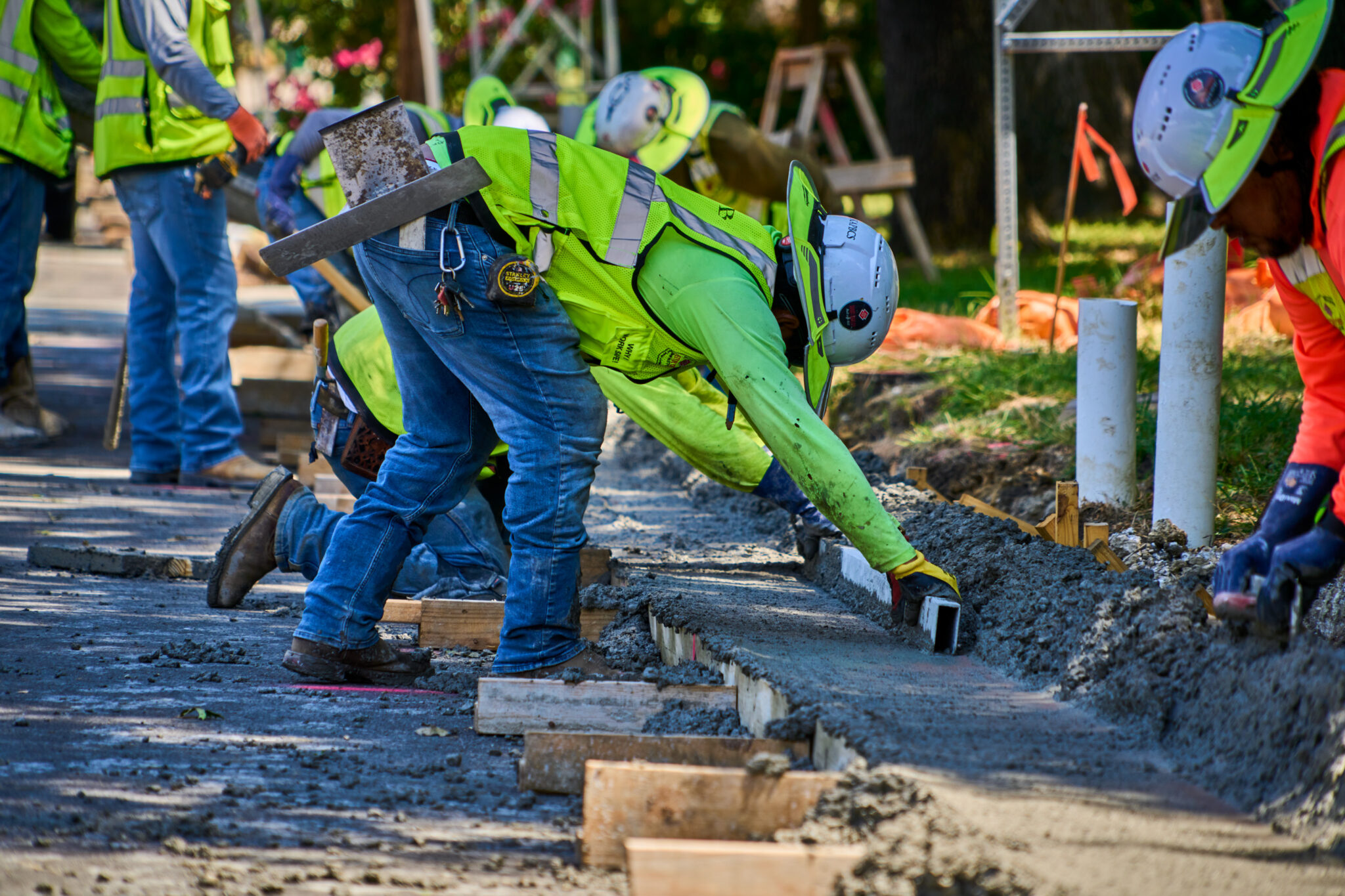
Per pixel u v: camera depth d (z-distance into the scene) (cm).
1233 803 954
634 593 1664
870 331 1385
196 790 1107
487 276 1291
